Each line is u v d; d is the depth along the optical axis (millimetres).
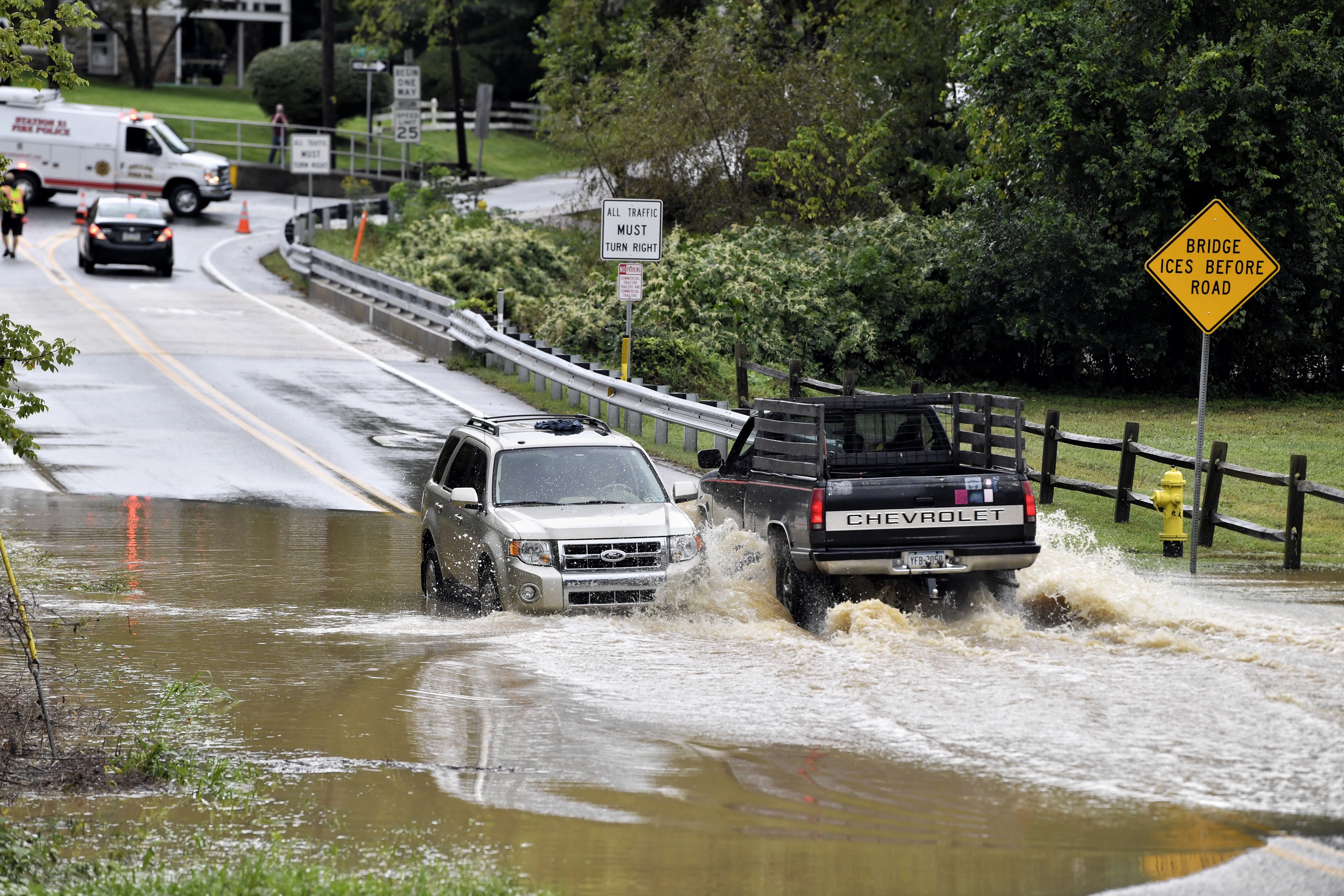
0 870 16266
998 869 17078
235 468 54438
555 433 35938
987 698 24719
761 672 26719
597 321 78938
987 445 33125
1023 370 87000
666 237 90125
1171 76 75562
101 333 83812
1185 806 19219
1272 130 76125
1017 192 82688
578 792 20016
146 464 54312
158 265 107812
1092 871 16984
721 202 107938
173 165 139875
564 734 22812
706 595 32250
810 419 34969
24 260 113188
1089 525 47438
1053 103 76688
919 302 84750
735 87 107500
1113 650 28359
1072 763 21078
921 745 22047
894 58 114500
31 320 86750
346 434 61625
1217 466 43438
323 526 45469
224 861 17172
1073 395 84000
